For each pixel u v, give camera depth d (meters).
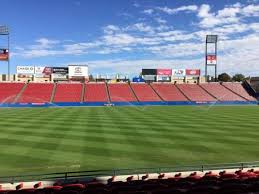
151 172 25.77
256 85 138.88
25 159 31.31
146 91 133.00
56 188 18.28
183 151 34.81
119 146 36.91
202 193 15.98
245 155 33.19
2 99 113.19
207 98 130.12
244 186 16.73
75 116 68.31
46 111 83.06
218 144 38.25
